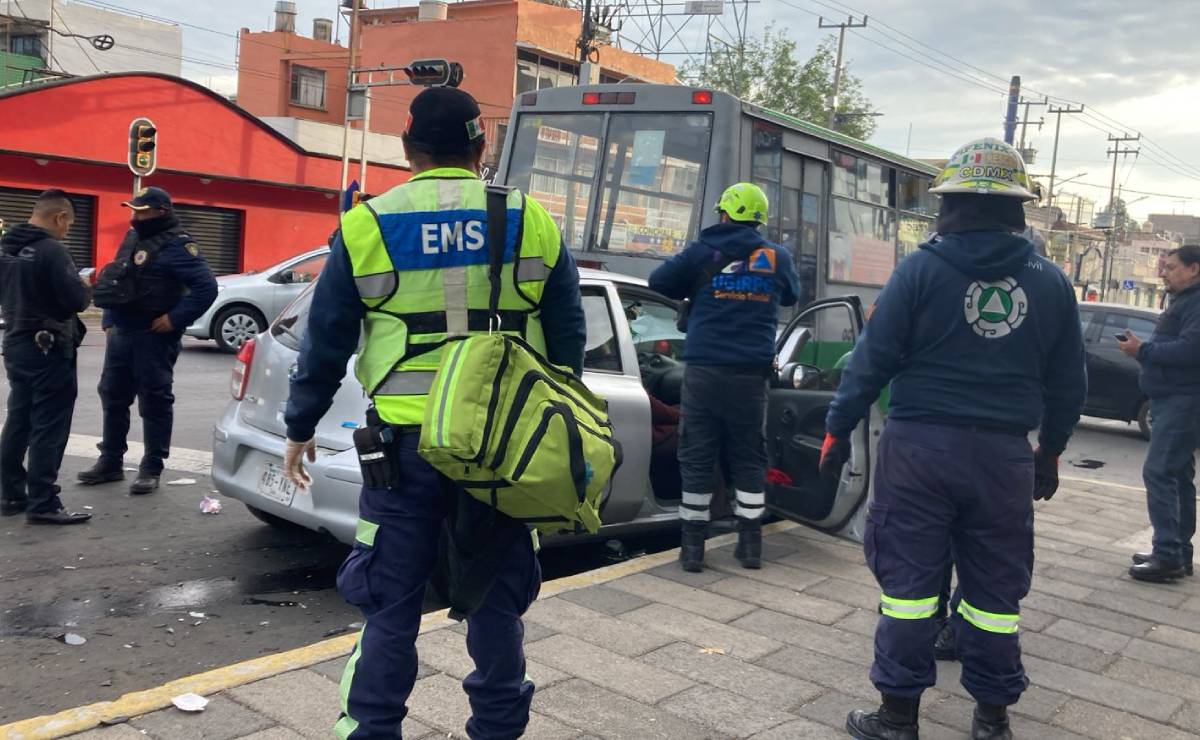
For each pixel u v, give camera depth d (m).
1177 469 5.70
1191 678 4.26
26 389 5.96
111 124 23.84
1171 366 5.67
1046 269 3.34
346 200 8.77
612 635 4.34
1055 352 3.41
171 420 6.93
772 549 5.88
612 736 3.42
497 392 2.42
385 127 42.81
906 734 3.37
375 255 2.52
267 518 6.04
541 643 4.21
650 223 9.39
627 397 5.46
